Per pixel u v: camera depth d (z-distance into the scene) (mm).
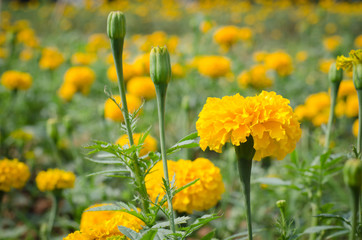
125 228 1189
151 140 2334
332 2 13445
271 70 4727
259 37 10438
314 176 1805
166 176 1265
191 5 15828
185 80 4570
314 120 3258
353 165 993
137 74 3803
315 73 5773
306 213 2416
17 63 6008
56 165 3654
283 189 2422
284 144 1266
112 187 2975
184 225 1875
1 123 4062
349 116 3385
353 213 1038
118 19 1266
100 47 6527
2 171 2357
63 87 4289
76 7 13859
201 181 1760
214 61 4051
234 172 2570
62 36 9070
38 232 2678
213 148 1299
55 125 2971
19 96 4621
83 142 3934
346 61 1468
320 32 9594
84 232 1364
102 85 5000
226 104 1304
